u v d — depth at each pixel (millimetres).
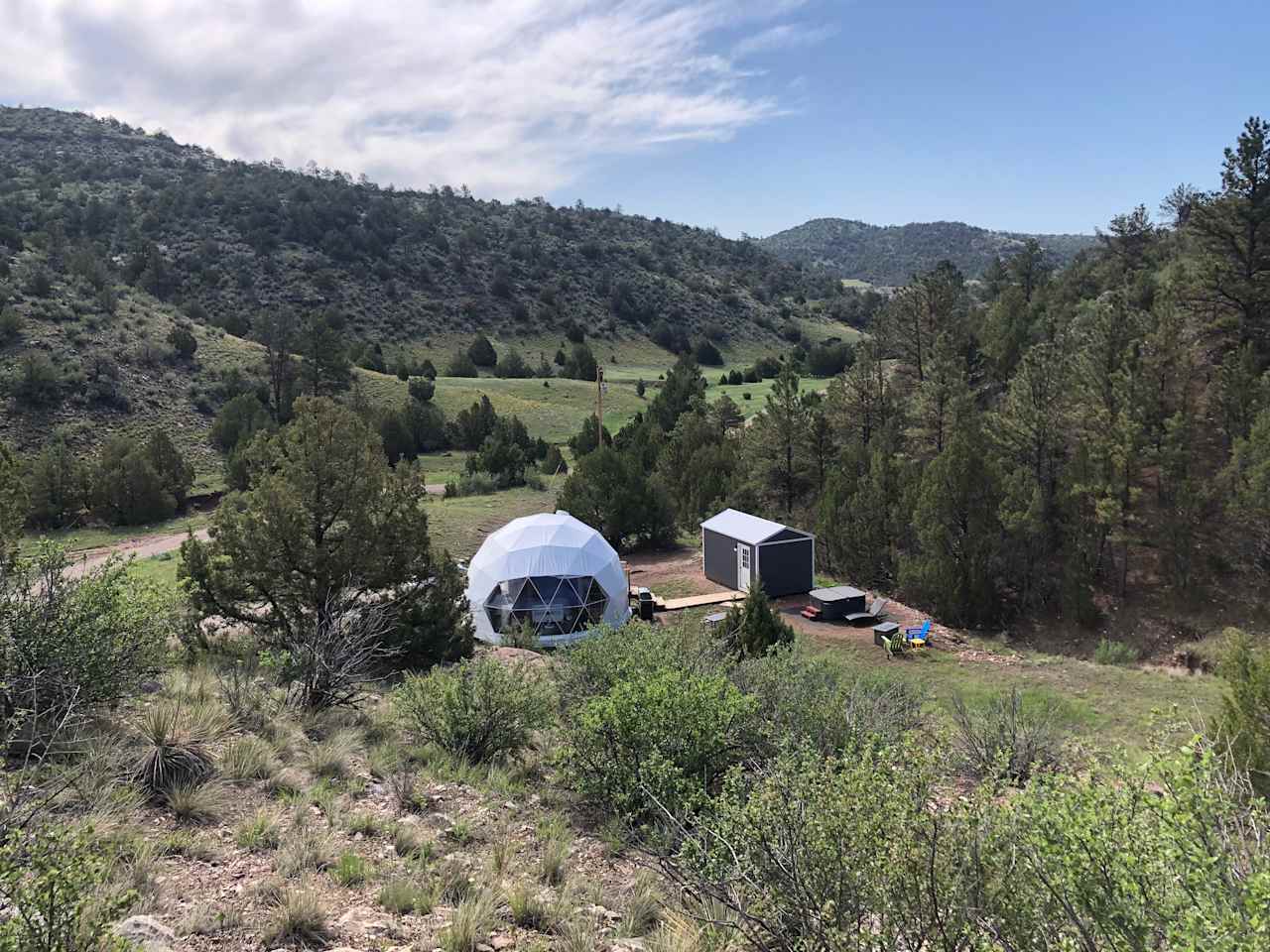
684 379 69812
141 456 53531
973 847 3803
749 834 4539
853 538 34938
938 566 31000
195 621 13281
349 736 9125
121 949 3697
